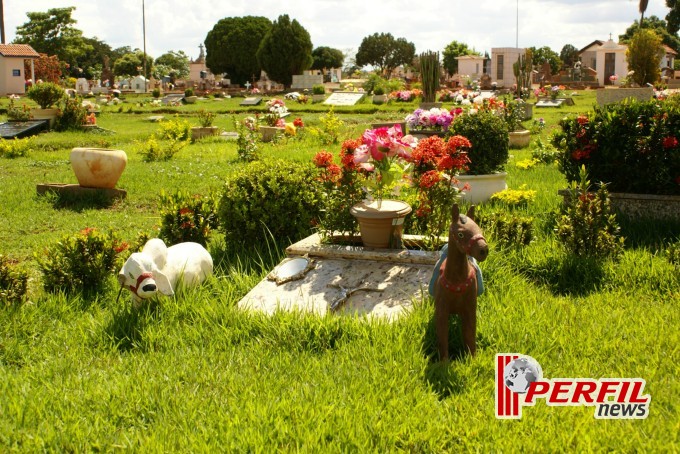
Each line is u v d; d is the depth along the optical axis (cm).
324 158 702
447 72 8794
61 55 7588
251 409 402
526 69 4347
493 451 355
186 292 625
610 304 585
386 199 759
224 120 3244
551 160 1409
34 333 554
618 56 6725
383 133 654
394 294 590
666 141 809
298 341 516
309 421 386
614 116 850
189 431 384
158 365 484
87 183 1199
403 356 476
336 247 668
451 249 470
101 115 3591
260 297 615
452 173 654
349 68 11112
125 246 706
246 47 6869
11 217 1046
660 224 795
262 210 761
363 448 359
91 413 410
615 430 370
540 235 775
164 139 2266
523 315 546
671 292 609
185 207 802
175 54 12456
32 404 417
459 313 484
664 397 406
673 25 8400
